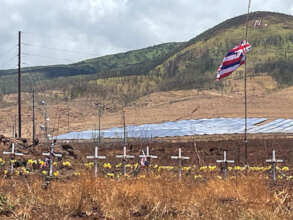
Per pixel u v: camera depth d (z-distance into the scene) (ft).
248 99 389.80
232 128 237.04
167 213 25.25
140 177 37.63
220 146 136.26
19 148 75.92
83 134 247.29
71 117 439.22
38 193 28.25
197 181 43.06
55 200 26.58
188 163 87.66
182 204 26.84
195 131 231.91
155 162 86.07
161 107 384.47
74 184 30.19
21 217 22.84
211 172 61.52
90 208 25.76
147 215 24.52
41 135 289.74
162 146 141.49
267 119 267.59
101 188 28.35
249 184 31.40
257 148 126.00
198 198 28.53
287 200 29.32
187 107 366.84
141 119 330.13
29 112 453.17
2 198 25.44
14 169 55.52
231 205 27.17
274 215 24.36
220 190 30.83
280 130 213.87
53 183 33.50
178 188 31.48
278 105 347.56
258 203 27.48
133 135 227.61
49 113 442.09
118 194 27.45
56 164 60.59
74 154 83.10
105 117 377.50
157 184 31.68
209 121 279.90
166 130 244.42
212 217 24.39
